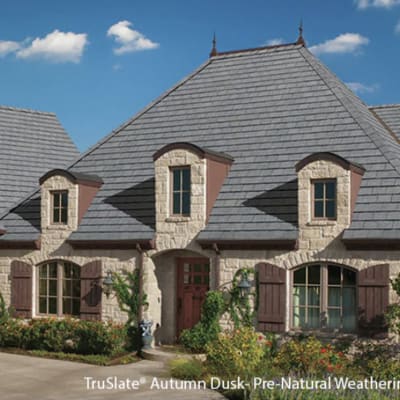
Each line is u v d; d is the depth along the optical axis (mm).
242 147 22391
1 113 29719
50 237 23031
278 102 23328
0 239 23672
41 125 30625
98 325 20656
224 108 24094
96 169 24156
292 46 25188
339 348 18516
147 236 21297
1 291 23797
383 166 19719
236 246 20062
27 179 27359
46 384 16547
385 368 16719
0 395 15289
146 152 23828
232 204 20828
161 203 21281
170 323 21922
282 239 19328
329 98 22562
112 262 21969
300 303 19438
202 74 25938
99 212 22719
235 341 17234
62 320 21641
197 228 20688
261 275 19688
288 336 19219
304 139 21641
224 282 20203
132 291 21516
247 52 25891
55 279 23062
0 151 27875
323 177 19125
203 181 20672
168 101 25500
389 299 18141
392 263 18188
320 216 19297
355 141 20781
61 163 29375
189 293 21844
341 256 18750
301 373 16500
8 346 22438
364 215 18797
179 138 23734
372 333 18203
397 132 24141
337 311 18969
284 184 20609
